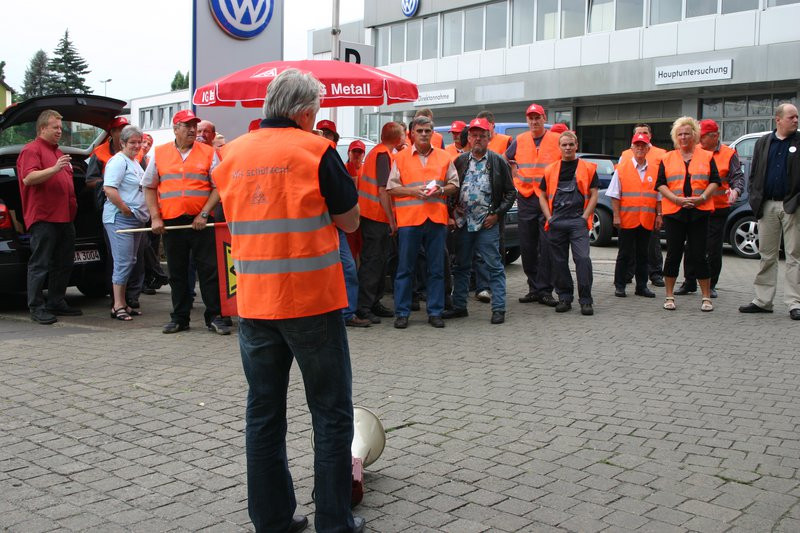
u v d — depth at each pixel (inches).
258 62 406.6
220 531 135.0
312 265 123.6
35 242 322.3
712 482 154.7
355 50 459.8
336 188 124.9
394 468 163.2
